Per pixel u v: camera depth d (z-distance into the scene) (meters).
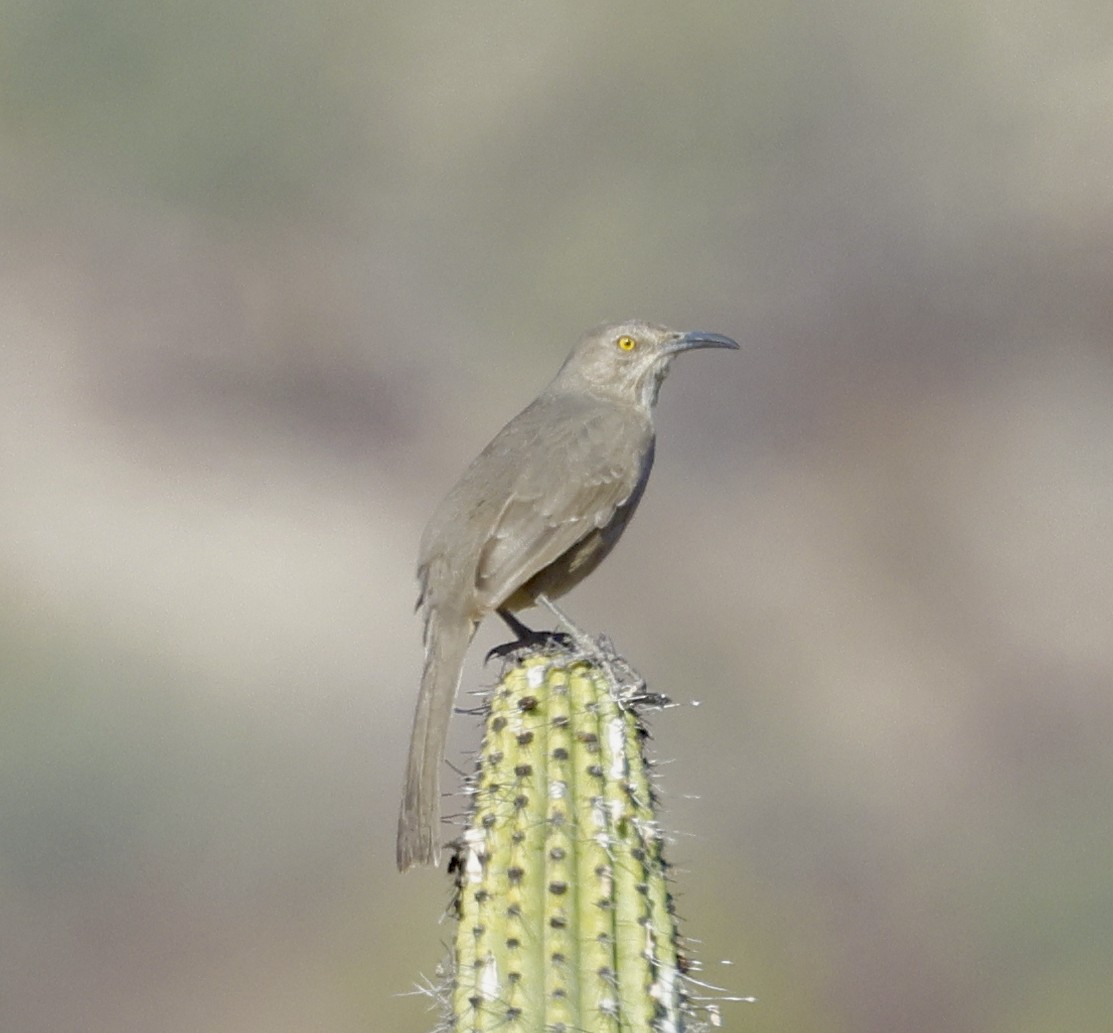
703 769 15.48
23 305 22.14
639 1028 4.31
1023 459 20.95
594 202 24.23
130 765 13.85
